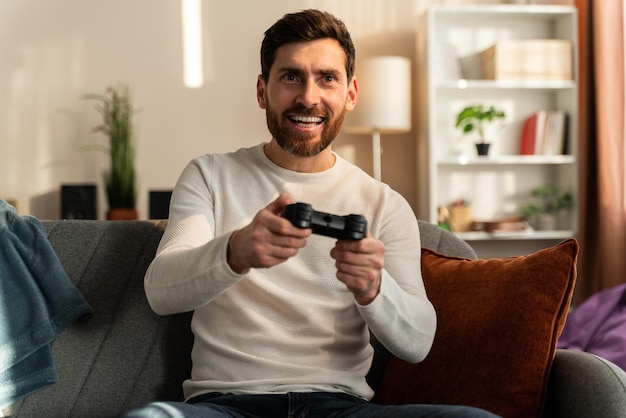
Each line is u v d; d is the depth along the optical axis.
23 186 4.42
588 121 4.27
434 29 4.61
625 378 1.39
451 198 4.61
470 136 4.59
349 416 1.42
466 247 1.92
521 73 4.37
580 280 4.29
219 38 4.55
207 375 1.56
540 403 1.53
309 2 4.61
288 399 1.48
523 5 4.53
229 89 4.55
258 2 4.57
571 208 4.47
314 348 1.56
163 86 4.51
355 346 1.61
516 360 1.54
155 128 4.51
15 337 1.62
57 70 4.44
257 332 1.56
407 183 4.68
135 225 1.83
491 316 1.60
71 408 1.65
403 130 4.44
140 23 4.50
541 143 4.45
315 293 1.60
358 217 1.34
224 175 1.69
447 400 1.58
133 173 4.19
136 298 1.74
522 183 4.62
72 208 4.18
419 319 1.51
